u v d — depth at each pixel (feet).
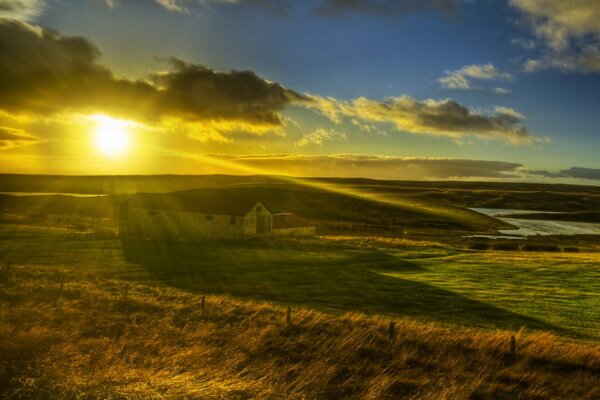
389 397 48.80
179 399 42.83
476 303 110.22
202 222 241.76
